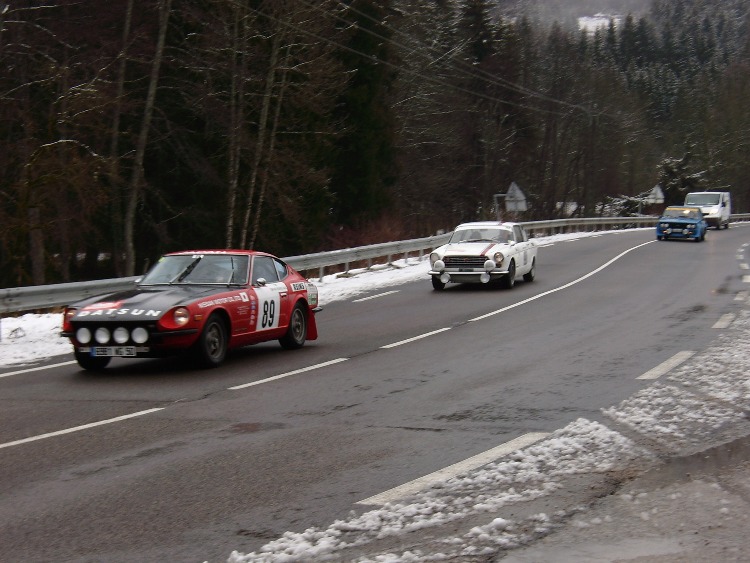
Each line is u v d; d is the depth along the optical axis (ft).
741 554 16.25
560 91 261.65
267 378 36.45
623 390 32.04
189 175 117.70
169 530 18.01
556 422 27.17
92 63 95.55
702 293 68.54
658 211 301.43
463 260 74.49
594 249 126.00
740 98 345.92
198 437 26.18
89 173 90.68
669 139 372.79
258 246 130.31
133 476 22.06
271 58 115.44
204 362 38.24
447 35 219.00
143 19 108.06
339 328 53.57
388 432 26.48
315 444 25.11
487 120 211.20
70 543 17.35
